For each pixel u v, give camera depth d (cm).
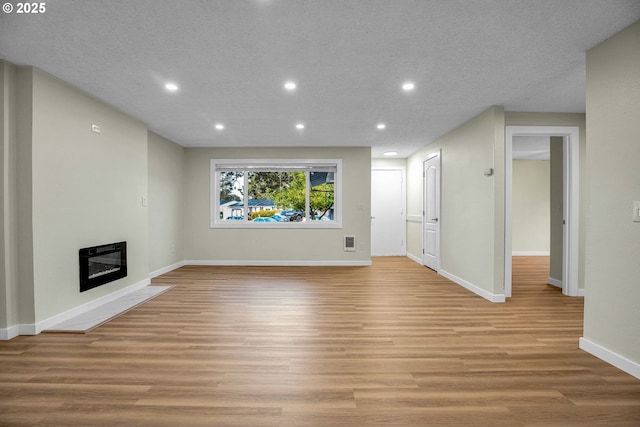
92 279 350
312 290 439
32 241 278
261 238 635
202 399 185
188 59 267
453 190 496
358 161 632
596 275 242
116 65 278
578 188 418
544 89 332
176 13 204
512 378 210
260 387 198
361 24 216
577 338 276
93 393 190
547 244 792
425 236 635
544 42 239
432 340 271
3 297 269
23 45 244
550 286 471
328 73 293
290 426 162
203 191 633
